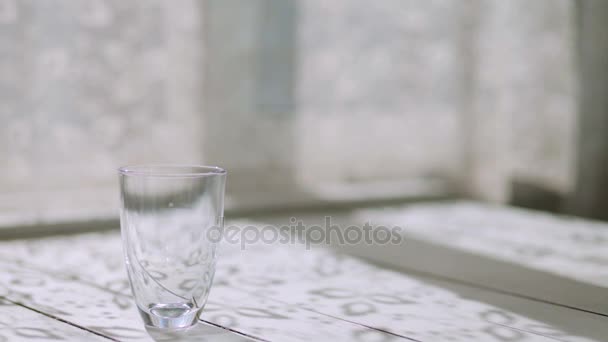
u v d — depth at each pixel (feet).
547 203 7.06
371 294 3.70
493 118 6.94
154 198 3.15
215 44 5.74
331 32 6.28
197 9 5.63
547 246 4.50
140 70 5.44
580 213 7.14
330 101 6.34
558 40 6.98
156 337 3.23
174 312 3.22
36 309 3.47
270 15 5.97
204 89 5.72
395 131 6.70
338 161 6.43
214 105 5.78
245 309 3.50
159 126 5.56
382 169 6.68
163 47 5.52
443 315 3.48
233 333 3.27
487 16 6.92
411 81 6.74
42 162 5.10
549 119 7.04
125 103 5.40
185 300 3.22
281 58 6.06
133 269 3.20
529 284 3.85
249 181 5.99
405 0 6.63
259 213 5.44
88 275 3.89
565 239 4.67
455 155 7.03
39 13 5.03
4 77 4.96
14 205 4.99
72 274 3.90
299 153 6.23
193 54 5.65
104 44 5.27
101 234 4.69
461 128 7.02
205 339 3.22
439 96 6.89
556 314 3.51
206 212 3.18
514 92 6.91
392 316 3.46
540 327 3.38
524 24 6.89
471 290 3.77
